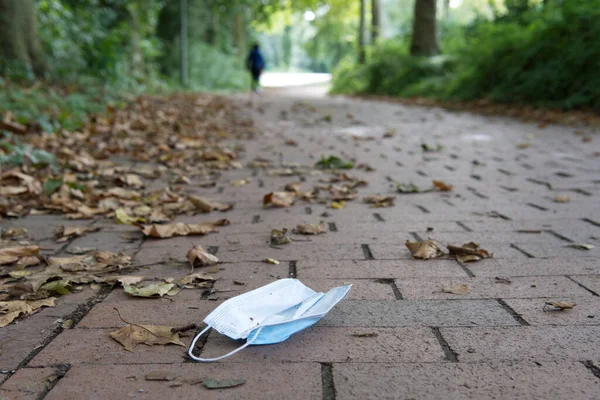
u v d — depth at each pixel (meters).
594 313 2.25
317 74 72.38
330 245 3.22
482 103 13.40
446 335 2.08
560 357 1.90
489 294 2.47
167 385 1.75
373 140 8.02
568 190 4.68
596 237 3.33
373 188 4.83
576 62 11.16
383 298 2.44
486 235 3.39
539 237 3.35
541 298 2.42
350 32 42.69
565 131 8.85
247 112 12.96
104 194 4.48
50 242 3.34
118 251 3.15
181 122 9.68
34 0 12.77
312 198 4.39
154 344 2.02
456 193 4.61
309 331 2.12
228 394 1.69
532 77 11.99
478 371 1.81
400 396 1.67
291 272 2.78
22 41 11.48
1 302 2.36
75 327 2.18
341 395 1.68
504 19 17.31
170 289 2.54
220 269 2.84
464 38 21.17
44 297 2.47
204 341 2.05
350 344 2.01
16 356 1.95
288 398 1.67
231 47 32.91
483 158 6.41
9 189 4.46
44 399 1.67
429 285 2.59
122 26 17.36
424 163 6.09
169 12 27.02
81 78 12.65
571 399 1.65
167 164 5.96
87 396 1.69
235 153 6.73
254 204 4.26
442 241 3.28
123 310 2.33
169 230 3.44
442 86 17.20
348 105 15.69
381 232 3.48
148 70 20.44
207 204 4.05
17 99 7.95
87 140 7.18
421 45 22.08
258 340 1.98
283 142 7.78
